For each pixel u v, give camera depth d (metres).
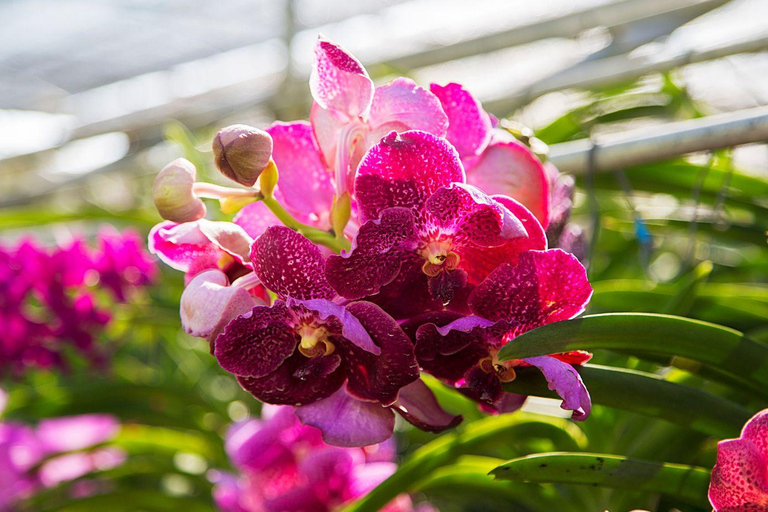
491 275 0.45
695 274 0.63
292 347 0.47
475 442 0.60
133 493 1.01
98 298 1.13
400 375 0.46
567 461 0.50
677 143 0.68
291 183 0.52
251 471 0.77
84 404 1.10
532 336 0.45
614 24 1.45
